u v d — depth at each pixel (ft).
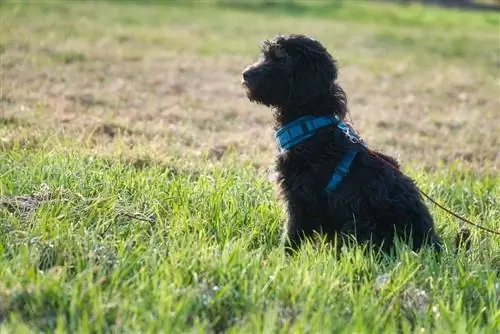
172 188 30.78
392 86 77.25
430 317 21.12
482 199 35.53
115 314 19.63
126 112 52.85
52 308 19.99
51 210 26.37
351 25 135.85
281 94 26.61
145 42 90.58
